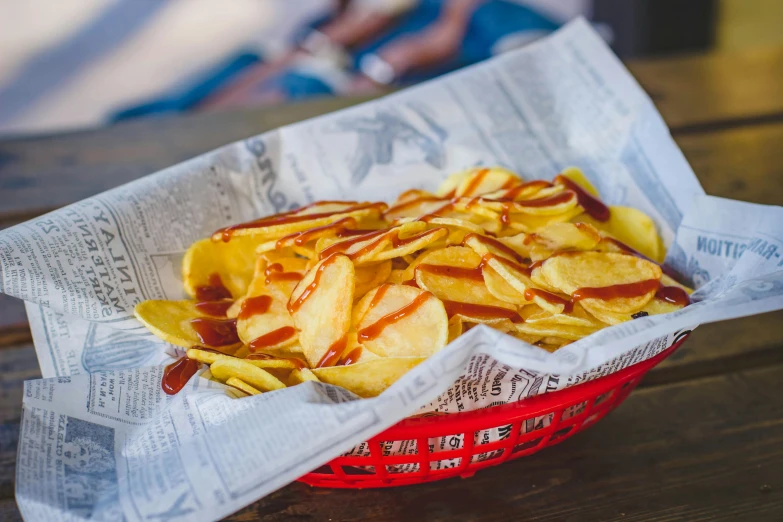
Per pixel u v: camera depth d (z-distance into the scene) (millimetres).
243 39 1504
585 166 617
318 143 607
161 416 448
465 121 624
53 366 507
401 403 393
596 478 462
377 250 489
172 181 560
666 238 572
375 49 1385
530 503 450
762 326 567
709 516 441
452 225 515
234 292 545
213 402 435
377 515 447
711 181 728
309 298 489
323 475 441
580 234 522
